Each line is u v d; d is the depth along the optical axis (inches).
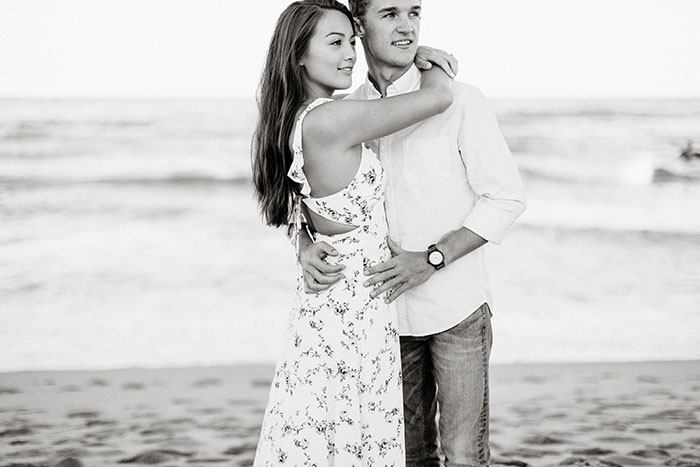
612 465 150.1
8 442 164.2
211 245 386.0
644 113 634.2
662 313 290.2
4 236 389.4
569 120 619.2
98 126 561.6
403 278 100.0
